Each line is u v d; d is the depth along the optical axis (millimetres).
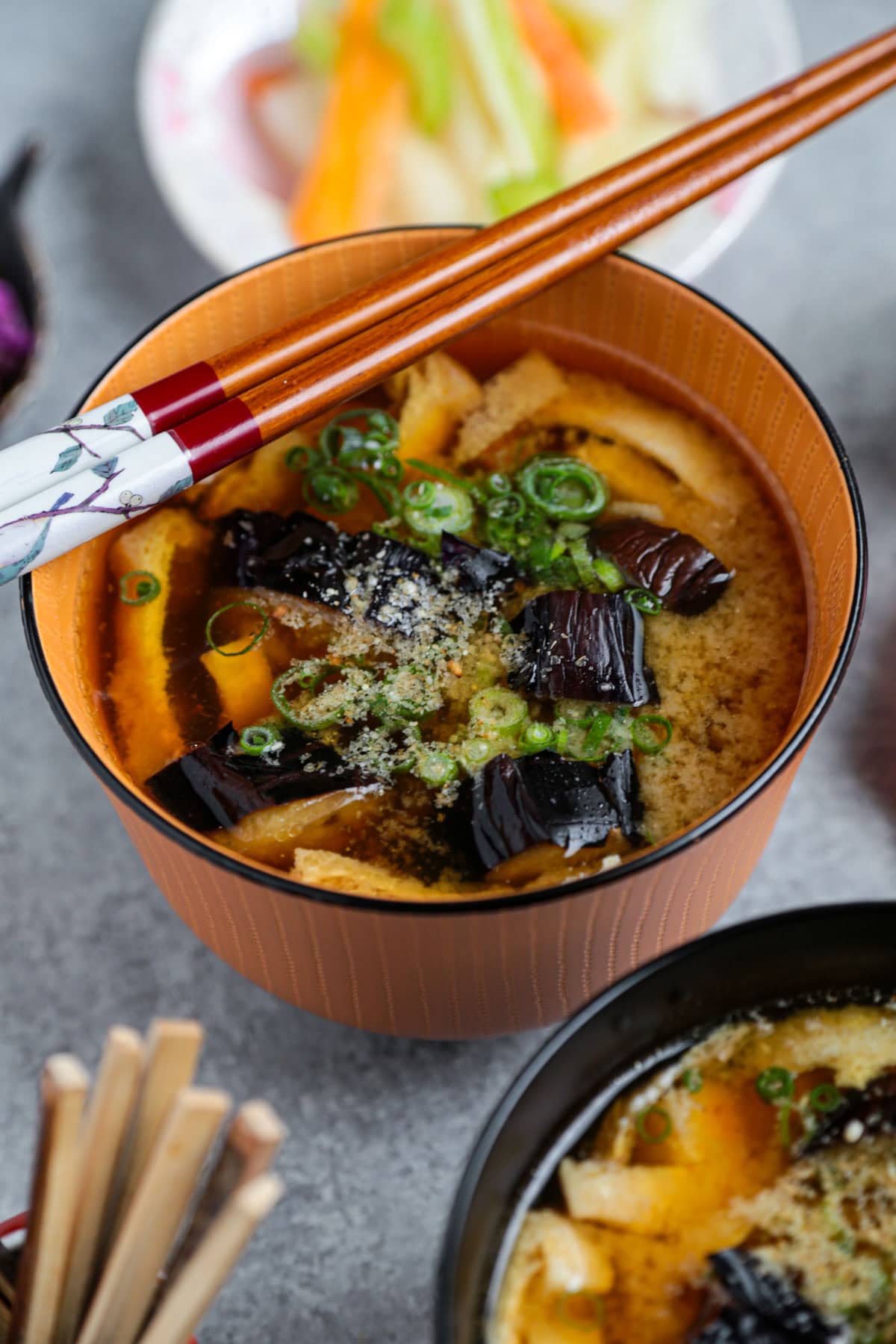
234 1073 402
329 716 367
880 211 519
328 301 402
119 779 340
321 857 352
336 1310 378
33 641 352
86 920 422
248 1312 378
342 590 377
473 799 354
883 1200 337
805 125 399
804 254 511
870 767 433
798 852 424
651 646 374
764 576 383
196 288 508
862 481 470
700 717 367
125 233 519
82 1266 305
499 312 380
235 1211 284
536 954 348
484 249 382
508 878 350
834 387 485
